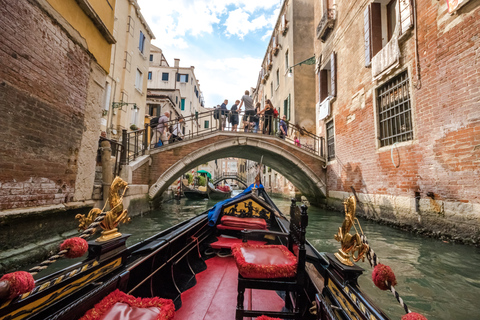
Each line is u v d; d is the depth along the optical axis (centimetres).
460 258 366
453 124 441
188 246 272
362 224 648
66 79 424
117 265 142
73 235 428
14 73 321
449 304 257
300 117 1322
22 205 340
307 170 996
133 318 109
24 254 326
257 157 1220
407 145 551
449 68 451
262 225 351
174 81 2622
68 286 107
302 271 156
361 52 756
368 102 711
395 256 392
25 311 89
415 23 527
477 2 402
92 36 495
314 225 690
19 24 326
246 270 154
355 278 116
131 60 1262
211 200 1655
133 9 1282
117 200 144
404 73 577
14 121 325
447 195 452
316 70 1179
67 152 432
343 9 880
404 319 79
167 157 877
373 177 682
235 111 1042
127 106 1225
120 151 696
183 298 205
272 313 154
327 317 123
